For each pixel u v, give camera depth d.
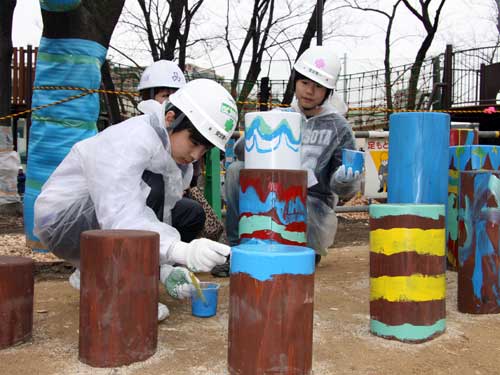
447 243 3.98
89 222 2.75
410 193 3.02
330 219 4.02
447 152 3.10
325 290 3.45
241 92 14.21
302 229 2.78
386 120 13.50
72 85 4.94
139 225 2.32
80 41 4.93
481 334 2.52
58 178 2.72
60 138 4.94
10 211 8.13
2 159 8.01
